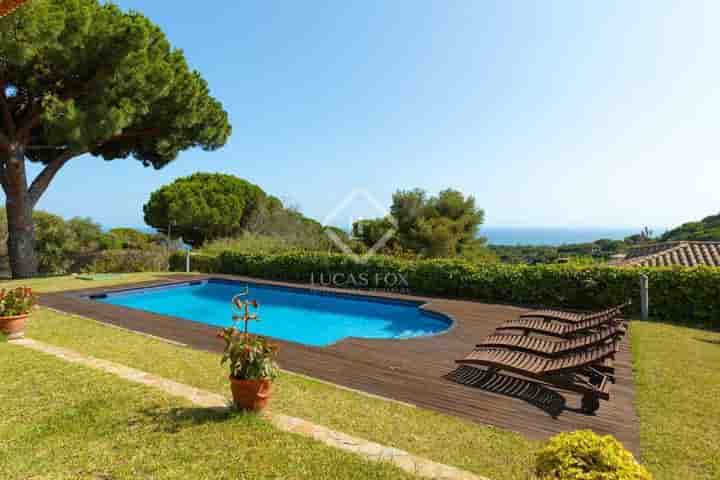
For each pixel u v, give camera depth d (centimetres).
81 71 1155
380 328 915
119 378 398
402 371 481
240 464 251
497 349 517
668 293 778
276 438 285
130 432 287
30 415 311
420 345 600
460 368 492
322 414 350
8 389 363
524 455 284
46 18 928
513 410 369
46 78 1150
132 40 1134
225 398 367
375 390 418
